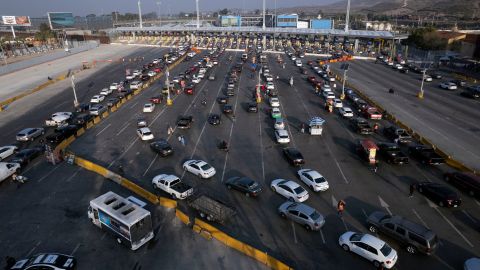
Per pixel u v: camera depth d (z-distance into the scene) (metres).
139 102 66.06
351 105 63.84
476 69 95.56
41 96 71.00
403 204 31.20
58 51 139.00
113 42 177.50
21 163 38.38
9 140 46.97
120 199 27.50
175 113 58.72
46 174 37.38
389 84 81.19
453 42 121.69
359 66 108.00
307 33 156.25
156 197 31.30
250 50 142.50
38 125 53.12
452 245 25.80
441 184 33.56
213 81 84.44
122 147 44.28
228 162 39.84
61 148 42.94
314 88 77.31
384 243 24.00
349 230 27.59
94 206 27.19
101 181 35.78
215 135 48.34
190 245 25.95
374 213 28.19
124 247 25.80
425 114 57.56
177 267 23.75
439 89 76.00
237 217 29.28
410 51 133.88
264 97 69.12
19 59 121.50
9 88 78.06
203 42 170.75
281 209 29.17
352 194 32.88
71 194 33.28
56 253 24.11
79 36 177.00
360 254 24.30
